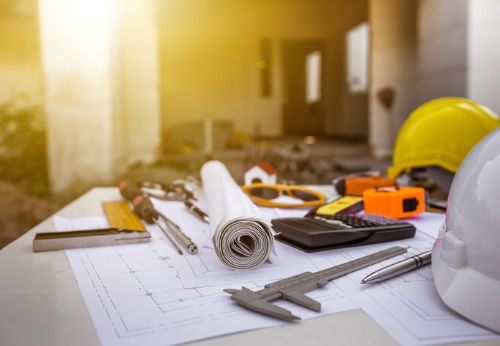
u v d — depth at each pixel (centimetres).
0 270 70
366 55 1409
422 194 104
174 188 130
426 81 804
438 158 117
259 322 52
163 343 47
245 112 1417
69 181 602
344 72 1434
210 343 48
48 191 621
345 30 1366
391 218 92
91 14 591
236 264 68
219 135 1059
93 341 48
